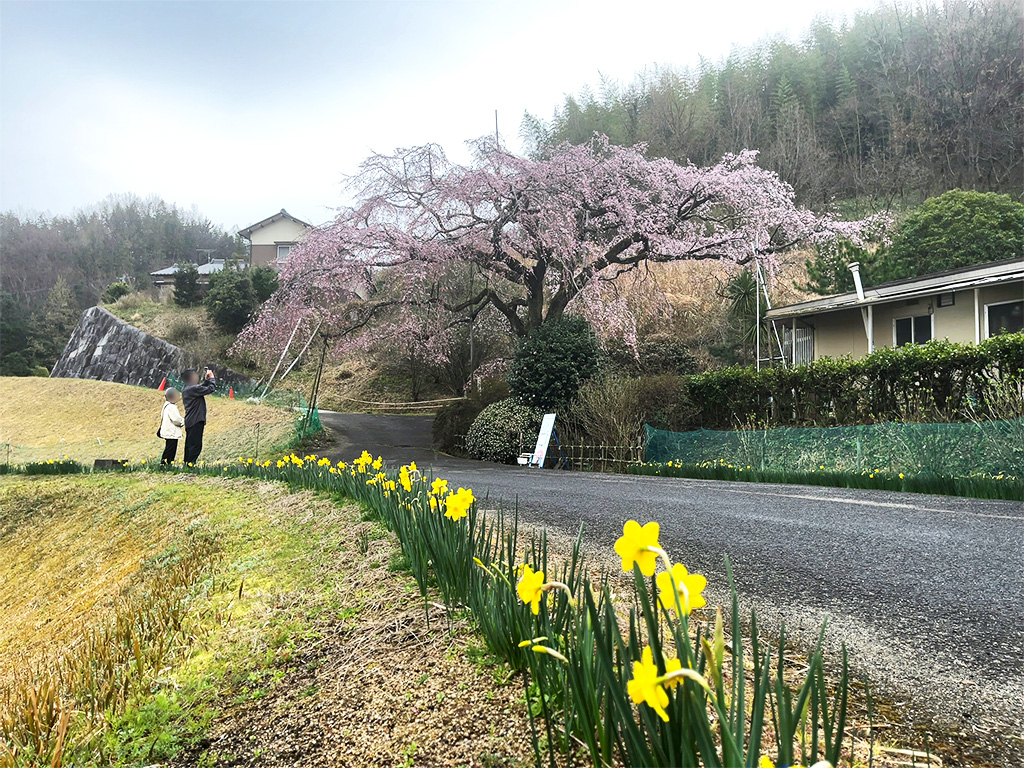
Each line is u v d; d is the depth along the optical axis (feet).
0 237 253.65
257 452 57.77
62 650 17.48
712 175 61.52
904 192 136.56
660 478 33.50
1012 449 24.04
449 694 7.84
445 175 62.08
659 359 73.26
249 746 8.12
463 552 10.32
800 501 22.11
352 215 63.21
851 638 9.37
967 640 9.14
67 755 9.14
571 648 5.92
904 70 149.89
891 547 14.75
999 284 42.93
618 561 13.78
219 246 300.20
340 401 116.78
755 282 71.00
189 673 10.98
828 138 153.79
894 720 6.89
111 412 99.30
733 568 13.42
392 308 66.13
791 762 4.24
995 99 131.23
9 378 125.70
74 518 35.22
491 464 48.55
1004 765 5.98
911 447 27.22
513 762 6.26
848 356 38.60
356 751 7.27
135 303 161.27
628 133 157.99
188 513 27.73
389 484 18.13
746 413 42.91
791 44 180.55
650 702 3.71
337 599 12.66
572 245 57.88
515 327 66.39
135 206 293.64
